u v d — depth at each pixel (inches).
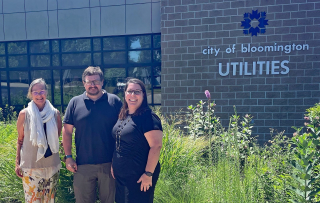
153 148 90.0
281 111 243.9
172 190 122.8
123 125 95.0
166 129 162.9
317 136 117.3
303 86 238.8
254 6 245.4
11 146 145.9
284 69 241.9
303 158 97.8
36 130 103.1
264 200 111.2
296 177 99.5
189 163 154.3
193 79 262.2
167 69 268.1
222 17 252.7
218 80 256.7
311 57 236.4
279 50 242.2
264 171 121.9
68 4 317.7
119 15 307.1
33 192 106.7
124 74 313.1
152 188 93.7
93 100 108.9
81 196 109.3
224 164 118.6
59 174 125.4
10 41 336.8
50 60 329.4
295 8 237.6
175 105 267.1
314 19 234.4
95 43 318.7
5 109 326.6
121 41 312.5
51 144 107.2
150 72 307.3
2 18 333.7
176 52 265.1
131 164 91.8
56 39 326.0
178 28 263.4
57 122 114.2
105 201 110.9
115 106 109.0
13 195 135.1
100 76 107.7
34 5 325.4
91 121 105.1
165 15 265.9
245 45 249.0
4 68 341.4
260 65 246.4
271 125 246.2
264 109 247.3
